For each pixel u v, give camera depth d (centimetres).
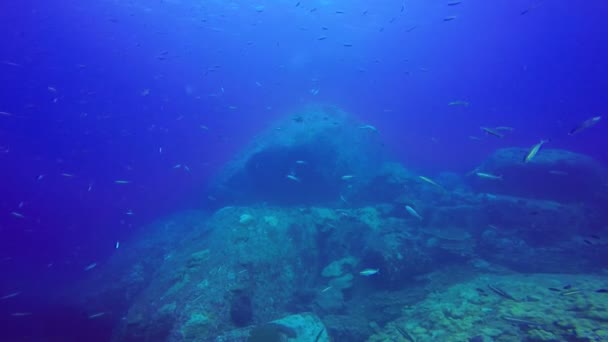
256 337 467
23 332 991
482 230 1058
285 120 1662
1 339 962
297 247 826
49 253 1981
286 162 1373
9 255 1944
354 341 591
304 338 478
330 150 1391
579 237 983
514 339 423
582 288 592
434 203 1238
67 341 912
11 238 2234
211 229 842
